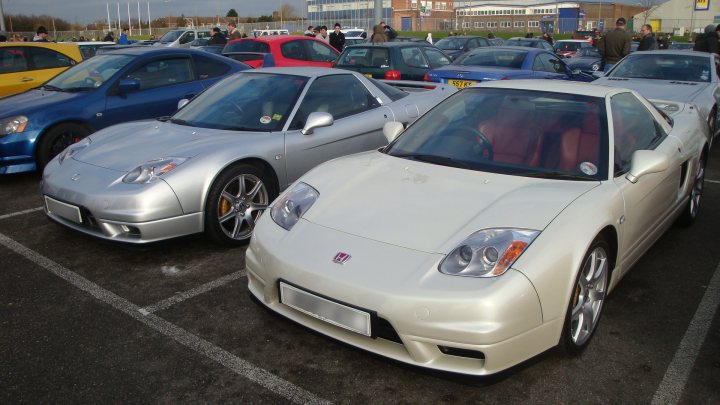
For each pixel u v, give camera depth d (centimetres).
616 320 311
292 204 296
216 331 303
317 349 286
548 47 1708
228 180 401
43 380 260
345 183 303
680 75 743
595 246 265
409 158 330
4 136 586
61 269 383
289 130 452
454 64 959
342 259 248
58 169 416
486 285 224
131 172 384
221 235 404
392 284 231
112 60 687
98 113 634
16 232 457
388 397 248
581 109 328
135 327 307
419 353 229
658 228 358
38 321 313
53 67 911
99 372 266
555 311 238
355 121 500
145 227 367
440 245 243
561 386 253
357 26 5588
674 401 243
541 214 252
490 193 276
